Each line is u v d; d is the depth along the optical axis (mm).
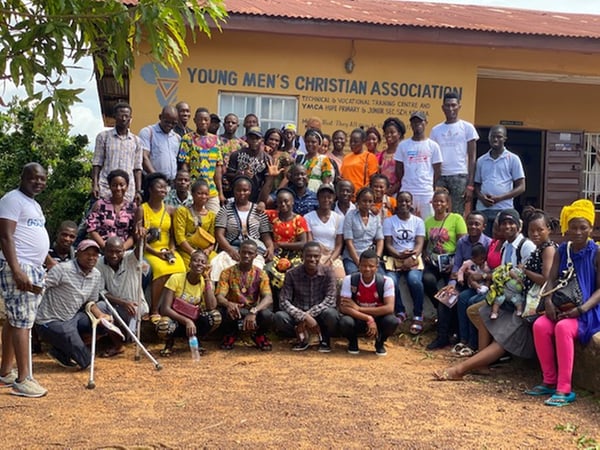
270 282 7277
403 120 10695
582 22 12547
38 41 3947
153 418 4773
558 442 4504
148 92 9984
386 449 4289
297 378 5926
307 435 4492
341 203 8016
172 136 8258
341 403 5211
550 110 13320
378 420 4832
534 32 10086
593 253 5676
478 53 10836
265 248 7535
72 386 5594
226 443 4309
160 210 7242
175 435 4434
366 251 6824
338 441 4398
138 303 6668
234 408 5031
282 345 7227
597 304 5621
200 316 6785
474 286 7008
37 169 5266
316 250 6820
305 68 10422
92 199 7762
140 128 9992
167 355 6703
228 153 8664
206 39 10125
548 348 5660
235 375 5996
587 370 5637
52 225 10938
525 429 4750
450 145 8617
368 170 8664
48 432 4461
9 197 5184
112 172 7047
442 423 4820
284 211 7586
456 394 5602
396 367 6465
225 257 7277
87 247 6086
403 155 8445
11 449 4160
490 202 8328
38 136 11664
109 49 4180
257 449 4223
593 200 13242
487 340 6555
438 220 7840
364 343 7410
